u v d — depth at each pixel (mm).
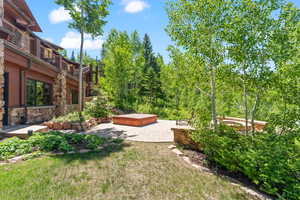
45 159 3904
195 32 4184
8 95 7426
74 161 3830
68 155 4227
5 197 2396
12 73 7746
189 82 5383
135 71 25203
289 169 2697
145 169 3525
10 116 7254
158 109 20547
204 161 4000
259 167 2887
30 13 10844
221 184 3004
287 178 2582
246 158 3092
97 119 10523
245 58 3939
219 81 4898
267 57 3877
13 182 2809
